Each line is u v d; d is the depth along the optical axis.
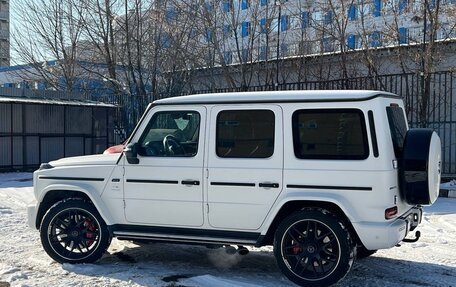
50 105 20.06
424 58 15.13
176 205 6.09
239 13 22.20
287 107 5.76
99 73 26.00
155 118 6.32
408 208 5.96
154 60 23.27
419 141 5.55
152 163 6.20
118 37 24.88
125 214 6.31
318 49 21.03
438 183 5.77
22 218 9.86
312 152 5.62
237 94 6.08
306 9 23.55
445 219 9.75
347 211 5.41
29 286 5.60
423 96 14.68
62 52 27.56
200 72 22.83
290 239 5.69
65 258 6.52
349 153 5.48
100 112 21.81
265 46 22.19
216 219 5.93
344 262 5.44
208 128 6.04
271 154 5.76
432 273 6.29
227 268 6.48
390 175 5.37
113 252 7.25
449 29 17.61
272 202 5.71
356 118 5.50
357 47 20.16
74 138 20.97
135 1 23.64
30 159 19.53
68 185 6.52
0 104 18.61
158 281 5.85
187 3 22.64
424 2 16.28
